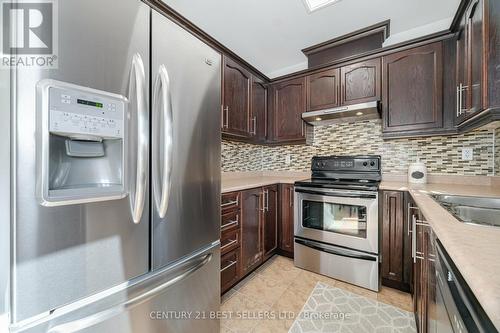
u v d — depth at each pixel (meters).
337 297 1.78
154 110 0.91
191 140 1.10
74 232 0.68
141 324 0.88
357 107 2.09
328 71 2.37
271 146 3.06
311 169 2.63
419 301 1.27
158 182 0.92
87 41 0.70
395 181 2.25
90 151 0.76
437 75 1.83
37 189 0.60
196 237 1.13
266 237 2.31
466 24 1.45
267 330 1.44
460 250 0.55
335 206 2.10
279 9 1.80
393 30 2.10
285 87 2.70
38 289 0.61
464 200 1.33
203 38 1.84
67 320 0.68
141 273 0.87
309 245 2.21
